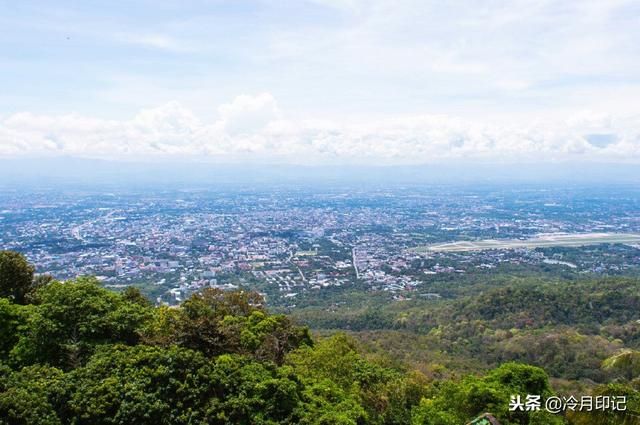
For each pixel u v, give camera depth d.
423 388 32.22
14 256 31.78
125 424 18.84
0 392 18.59
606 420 20.94
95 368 20.70
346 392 27.66
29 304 28.41
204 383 20.73
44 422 17.50
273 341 29.98
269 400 21.09
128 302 28.77
